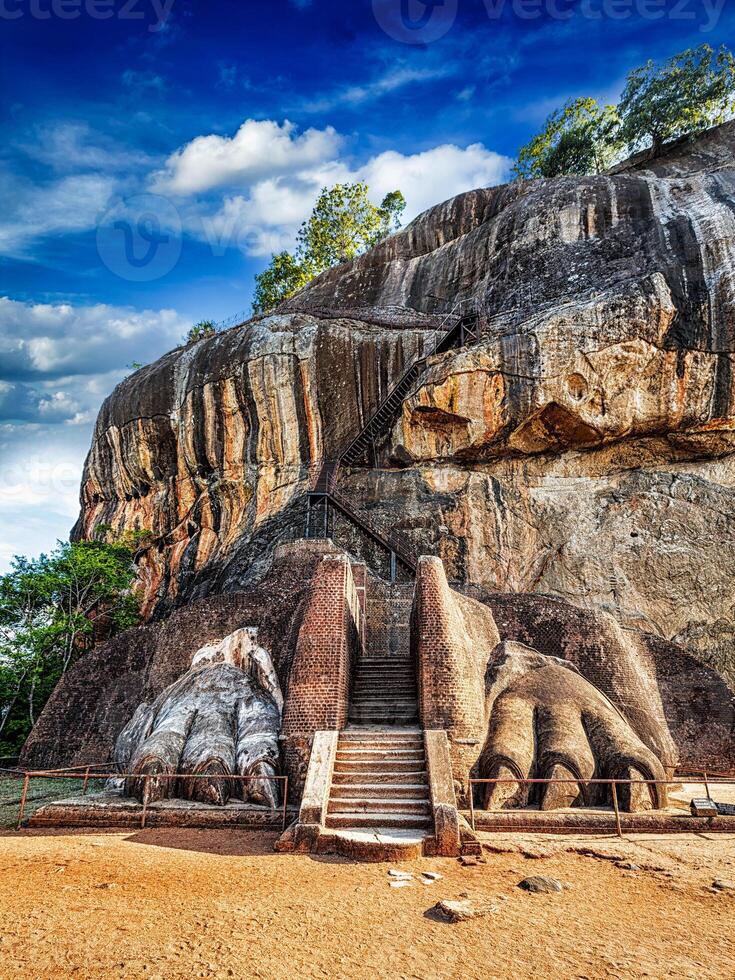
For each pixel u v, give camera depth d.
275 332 31.47
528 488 25.69
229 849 8.62
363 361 29.45
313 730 11.18
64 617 23.52
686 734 14.71
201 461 31.39
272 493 29.03
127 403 33.91
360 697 13.05
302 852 8.36
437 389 25.70
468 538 24.28
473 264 31.89
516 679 12.87
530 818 9.77
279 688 13.41
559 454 26.19
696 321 23.92
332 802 9.29
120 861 7.71
